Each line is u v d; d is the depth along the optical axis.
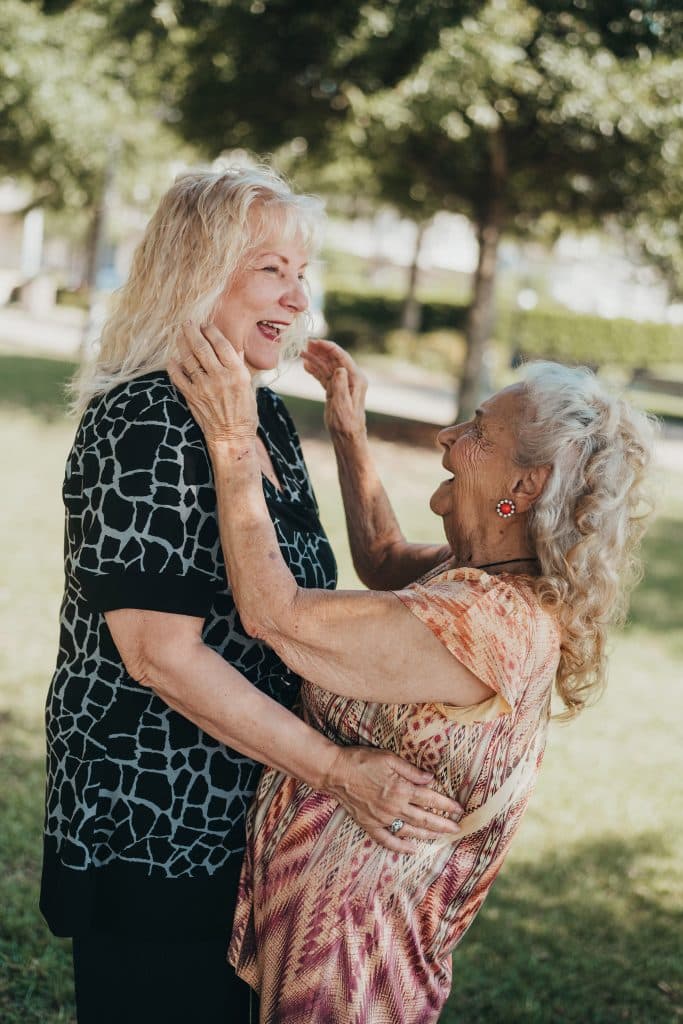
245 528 1.65
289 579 1.65
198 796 1.75
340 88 10.42
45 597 5.97
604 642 1.74
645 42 10.47
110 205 18.42
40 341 22.58
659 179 11.15
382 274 43.34
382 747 1.69
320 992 1.67
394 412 16.62
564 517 1.65
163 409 1.69
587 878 3.85
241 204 1.81
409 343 28.75
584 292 37.97
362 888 1.68
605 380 1.76
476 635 1.59
